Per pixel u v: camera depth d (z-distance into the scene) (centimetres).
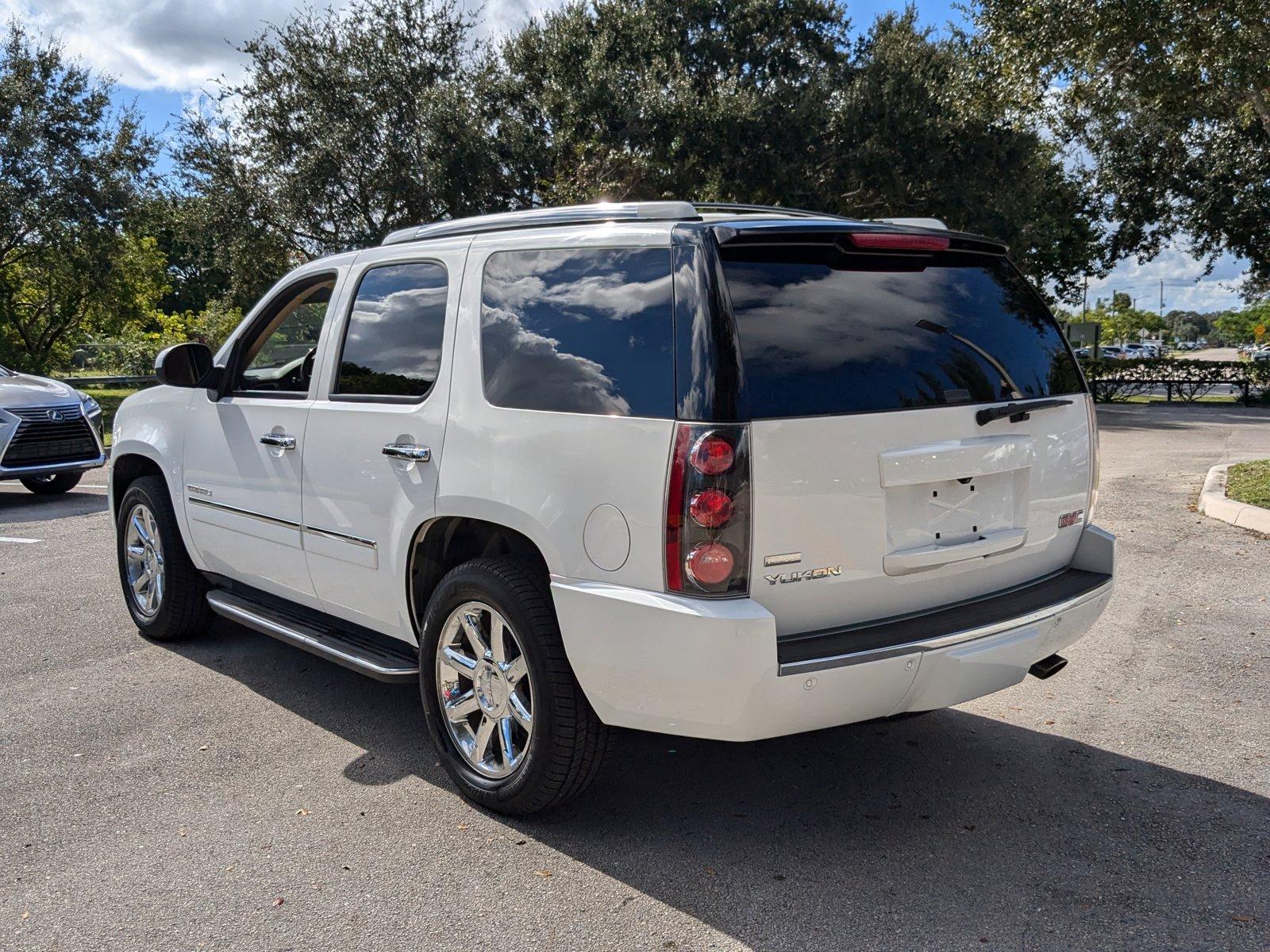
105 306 3020
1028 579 355
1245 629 544
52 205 2567
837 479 291
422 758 397
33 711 449
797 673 278
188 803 358
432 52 2206
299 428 417
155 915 286
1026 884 298
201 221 2248
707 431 276
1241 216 2788
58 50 2575
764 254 300
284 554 435
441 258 377
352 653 399
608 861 315
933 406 311
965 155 2247
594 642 298
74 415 1030
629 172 2123
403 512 363
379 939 273
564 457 307
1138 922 277
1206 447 1460
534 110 2391
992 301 348
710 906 288
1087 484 372
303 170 2125
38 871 311
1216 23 1083
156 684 484
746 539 278
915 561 309
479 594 336
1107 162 2912
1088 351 3089
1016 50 1262
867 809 349
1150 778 370
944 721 430
